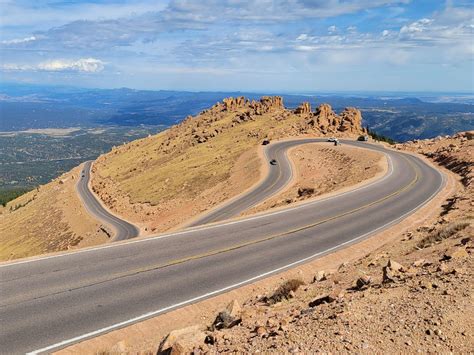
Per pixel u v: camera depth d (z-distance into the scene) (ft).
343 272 52.39
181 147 477.36
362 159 231.50
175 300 49.32
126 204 332.80
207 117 577.43
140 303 48.06
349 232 87.10
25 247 341.21
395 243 71.00
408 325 26.21
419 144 276.62
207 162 349.20
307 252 72.18
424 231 74.90
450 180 159.33
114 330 40.81
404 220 97.81
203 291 52.65
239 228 89.71
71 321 42.60
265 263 65.46
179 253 69.41
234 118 514.27
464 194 115.55
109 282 54.65
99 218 315.17
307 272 61.82
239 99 594.65
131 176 449.89
